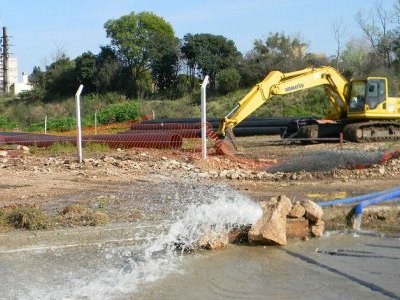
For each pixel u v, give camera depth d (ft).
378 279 19.36
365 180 39.55
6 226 25.36
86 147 67.77
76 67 178.91
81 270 20.99
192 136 77.36
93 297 18.25
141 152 63.67
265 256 22.34
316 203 28.30
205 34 171.01
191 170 46.96
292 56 158.92
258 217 24.63
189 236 23.94
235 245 23.98
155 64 176.45
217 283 19.33
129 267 21.29
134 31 175.73
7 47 252.83
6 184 39.17
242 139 92.27
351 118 80.28
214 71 166.71
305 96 136.77
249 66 157.89
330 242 24.30
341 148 66.44
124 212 28.37
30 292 18.69
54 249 23.67
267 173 44.21
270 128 98.63
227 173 43.68
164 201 31.50
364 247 23.48
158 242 24.17
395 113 79.66
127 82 174.70
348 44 161.79
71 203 31.07
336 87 80.74
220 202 26.78
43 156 60.44
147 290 18.80
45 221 25.59
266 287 18.84
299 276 19.85
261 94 72.95
